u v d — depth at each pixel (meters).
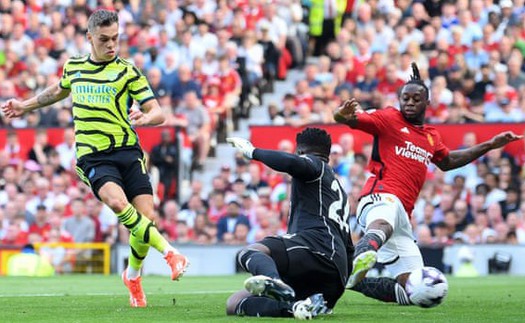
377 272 40.34
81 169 21.92
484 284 34.84
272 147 51.62
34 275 43.69
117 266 46.59
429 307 21.70
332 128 50.97
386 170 23.39
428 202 48.97
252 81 58.62
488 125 49.25
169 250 20.53
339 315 20.09
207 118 55.81
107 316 20.02
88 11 63.19
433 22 57.75
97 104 21.92
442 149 24.19
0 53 61.22
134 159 22.11
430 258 45.50
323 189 19.50
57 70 61.12
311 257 19.06
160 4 61.62
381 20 58.62
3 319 19.45
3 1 62.84
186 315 20.11
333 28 61.12
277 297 17.67
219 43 58.91
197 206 50.94
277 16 60.62
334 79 56.25
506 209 48.53
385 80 55.66
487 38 56.06
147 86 22.27
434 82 54.06
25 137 54.38
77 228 49.88
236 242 48.56
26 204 52.47
